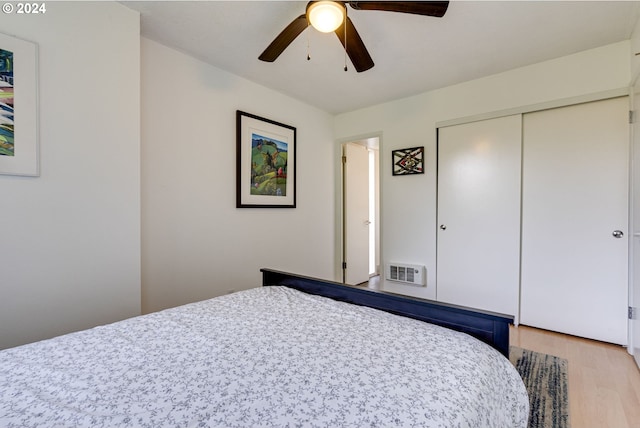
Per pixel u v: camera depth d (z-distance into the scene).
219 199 2.63
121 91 1.81
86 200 1.68
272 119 3.11
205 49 2.32
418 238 3.25
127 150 1.84
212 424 0.68
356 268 4.27
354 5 1.49
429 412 0.71
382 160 3.52
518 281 2.68
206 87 2.53
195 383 0.84
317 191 3.71
